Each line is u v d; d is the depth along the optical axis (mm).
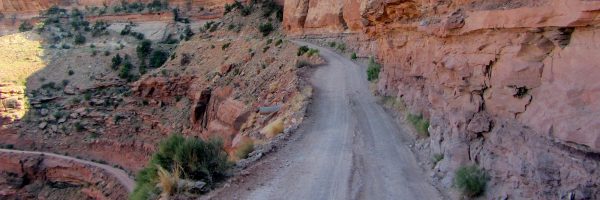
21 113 66125
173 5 105125
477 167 10734
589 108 7324
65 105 68188
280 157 16688
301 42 64688
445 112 13359
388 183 13039
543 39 8547
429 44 15766
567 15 7637
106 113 65625
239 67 57938
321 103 27344
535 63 8781
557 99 8094
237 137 31531
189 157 14211
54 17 104500
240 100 44438
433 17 14586
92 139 62656
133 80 72375
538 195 8273
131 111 64812
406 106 20484
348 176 13922
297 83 35062
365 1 22188
